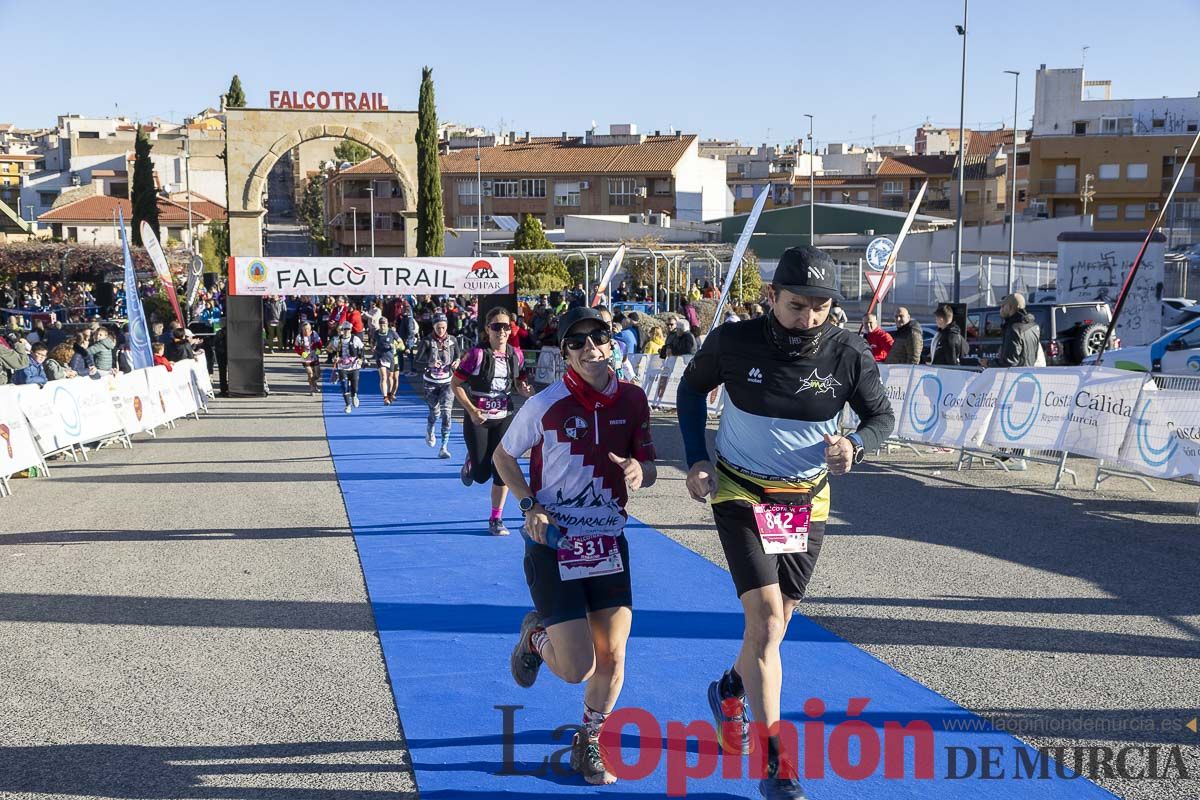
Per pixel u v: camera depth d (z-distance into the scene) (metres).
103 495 11.71
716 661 5.83
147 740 4.79
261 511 10.62
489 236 66.00
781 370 4.12
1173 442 10.12
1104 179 71.31
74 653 6.06
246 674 5.68
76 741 4.79
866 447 4.07
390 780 4.37
